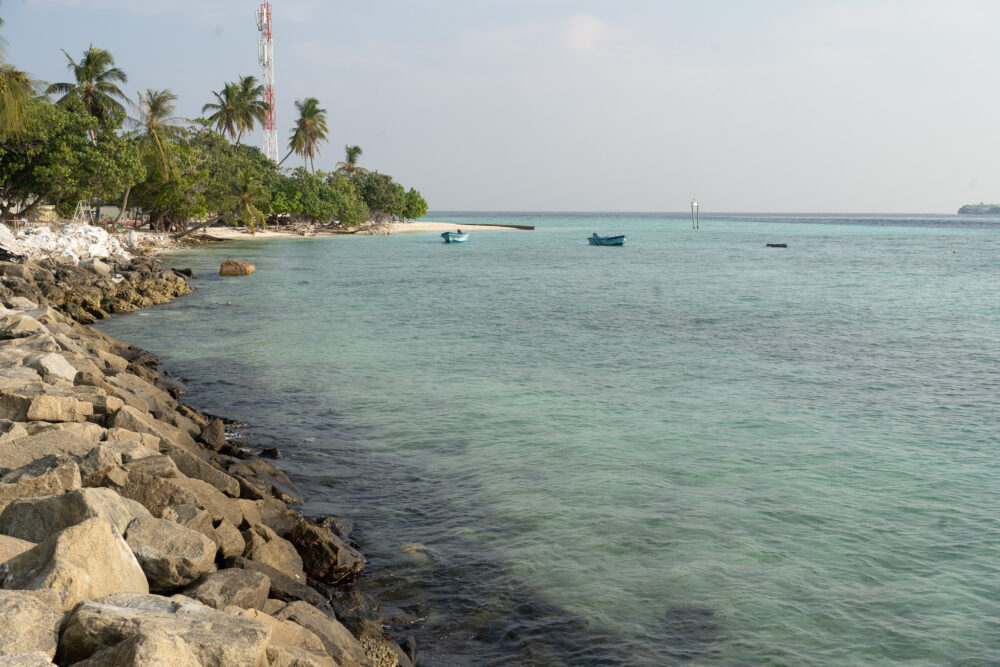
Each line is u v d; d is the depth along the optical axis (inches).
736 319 1344.7
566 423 670.5
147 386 701.3
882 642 339.0
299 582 365.1
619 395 775.1
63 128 2169.0
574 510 478.0
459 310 1433.3
